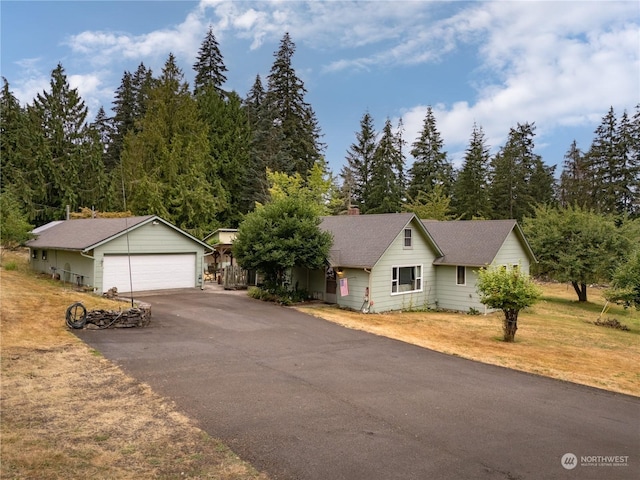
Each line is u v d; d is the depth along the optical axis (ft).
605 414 24.77
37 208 113.09
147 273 71.51
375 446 19.08
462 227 79.56
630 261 69.56
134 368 29.17
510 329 47.26
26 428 18.98
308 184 130.52
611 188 151.43
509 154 159.94
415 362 34.86
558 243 88.22
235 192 141.79
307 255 61.16
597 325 64.34
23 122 120.37
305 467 16.96
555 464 18.24
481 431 21.35
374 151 166.71
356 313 61.11
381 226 70.13
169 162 117.50
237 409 22.75
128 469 16.07
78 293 58.29
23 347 32.09
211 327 44.42
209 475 15.99
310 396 25.27
